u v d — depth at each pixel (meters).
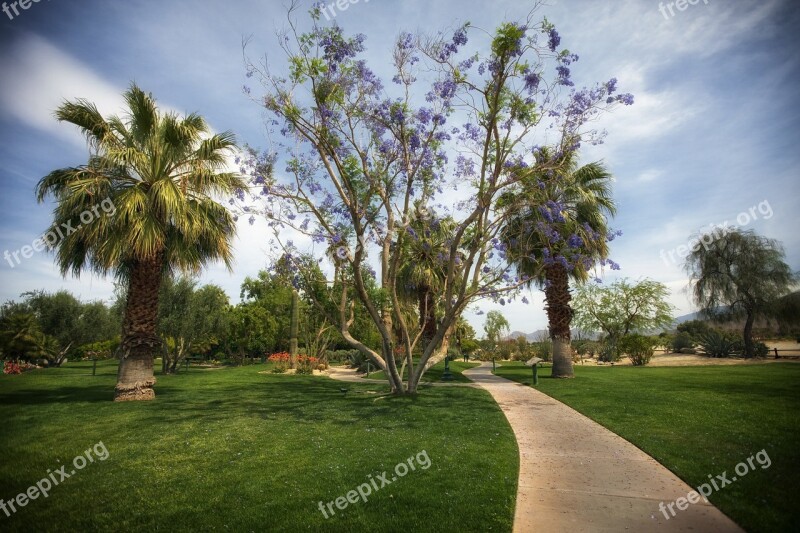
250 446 6.97
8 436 7.74
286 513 4.46
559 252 14.65
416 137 11.38
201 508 4.61
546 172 13.33
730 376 16.20
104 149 11.99
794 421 7.73
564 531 4.00
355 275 12.17
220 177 13.37
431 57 10.81
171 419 9.30
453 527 4.08
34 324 30.73
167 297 23.41
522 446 6.93
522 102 10.58
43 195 11.96
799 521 3.99
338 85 10.83
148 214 11.79
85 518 4.42
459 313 13.98
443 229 15.59
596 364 31.38
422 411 10.15
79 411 10.37
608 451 6.56
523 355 39.94
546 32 9.62
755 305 29.53
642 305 36.81
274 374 23.72
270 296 40.56
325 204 12.62
